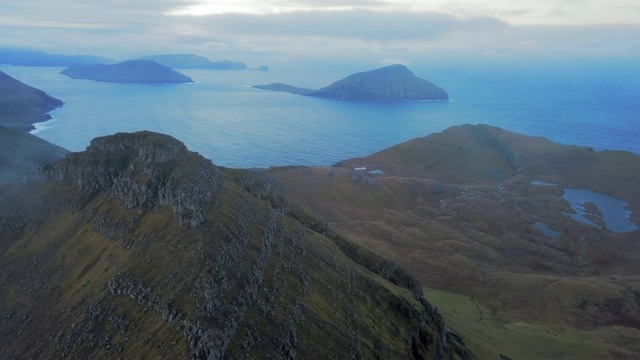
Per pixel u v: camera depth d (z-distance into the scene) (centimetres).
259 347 10144
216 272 11188
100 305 12325
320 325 12719
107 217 16188
